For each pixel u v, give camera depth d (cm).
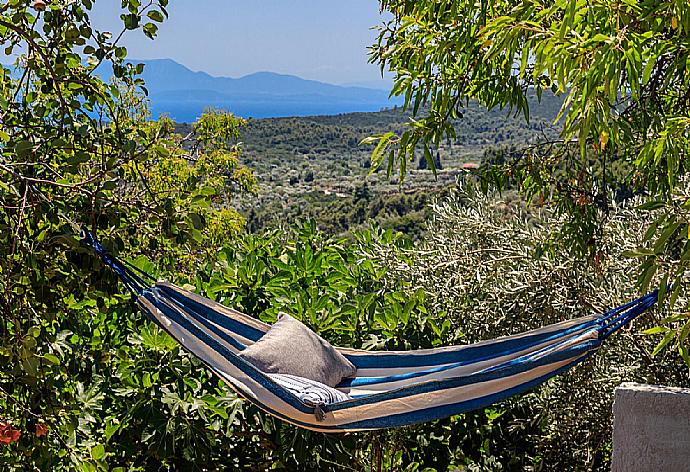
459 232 573
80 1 274
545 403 512
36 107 271
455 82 387
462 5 337
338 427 339
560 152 438
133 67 289
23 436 265
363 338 482
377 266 571
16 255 249
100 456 311
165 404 432
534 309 507
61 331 348
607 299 476
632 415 314
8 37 283
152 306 359
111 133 274
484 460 508
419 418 325
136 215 276
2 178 255
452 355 397
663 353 466
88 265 259
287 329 421
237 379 347
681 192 478
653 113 373
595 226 452
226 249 512
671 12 236
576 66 235
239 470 468
